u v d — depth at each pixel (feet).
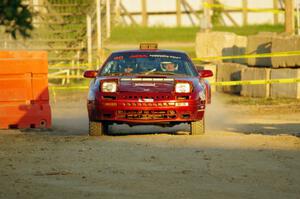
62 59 291.58
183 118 141.08
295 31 305.12
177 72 150.71
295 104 224.94
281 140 130.00
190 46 437.99
